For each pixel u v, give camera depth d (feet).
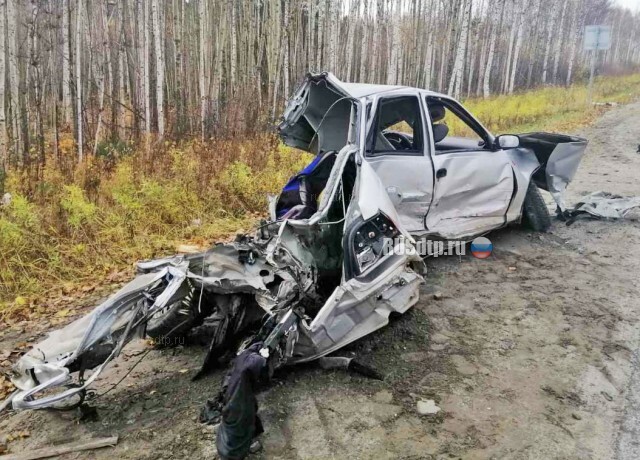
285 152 33.40
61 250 20.65
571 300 16.51
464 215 19.20
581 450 10.20
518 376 12.60
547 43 115.14
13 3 34.01
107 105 48.49
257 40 58.80
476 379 12.48
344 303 12.42
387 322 13.69
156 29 38.73
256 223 25.59
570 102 77.71
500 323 15.16
